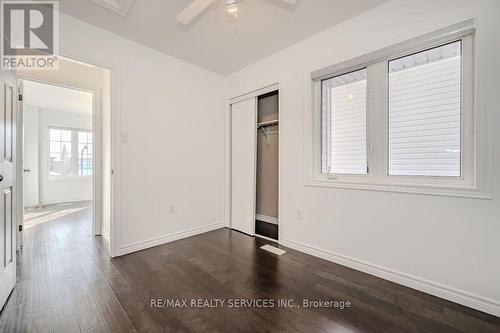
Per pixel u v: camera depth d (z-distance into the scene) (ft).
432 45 5.72
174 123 9.54
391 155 6.61
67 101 15.25
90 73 10.07
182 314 4.89
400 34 6.07
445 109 5.75
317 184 7.89
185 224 9.97
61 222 12.28
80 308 5.06
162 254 8.09
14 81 5.88
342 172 7.70
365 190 6.79
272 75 9.35
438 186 5.52
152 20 7.05
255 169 10.34
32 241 9.30
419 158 6.15
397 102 6.48
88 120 19.79
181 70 9.77
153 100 8.86
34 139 16.69
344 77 7.63
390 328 4.51
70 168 18.89
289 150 8.79
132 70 8.26
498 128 4.83
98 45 7.41
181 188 9.81
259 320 4.73
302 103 8.34
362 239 6.88
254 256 7.97
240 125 11.02
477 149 5.07
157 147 9.00
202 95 10.59
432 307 5.16
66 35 6.78
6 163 5.33
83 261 7.45
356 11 6.68
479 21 4.99
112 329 4.44
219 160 11.37
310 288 5.94
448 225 5.44
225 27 7.43
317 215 7.97
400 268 6.16
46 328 4.45
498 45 4.80
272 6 6.41
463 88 5.44
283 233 9.02
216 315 4.87
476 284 5.11
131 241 8.25
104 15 6.81
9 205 5.54
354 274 6.70
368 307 5.16
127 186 8.16
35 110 16.75
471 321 4.71
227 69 10.80
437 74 5.85
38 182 16.81
